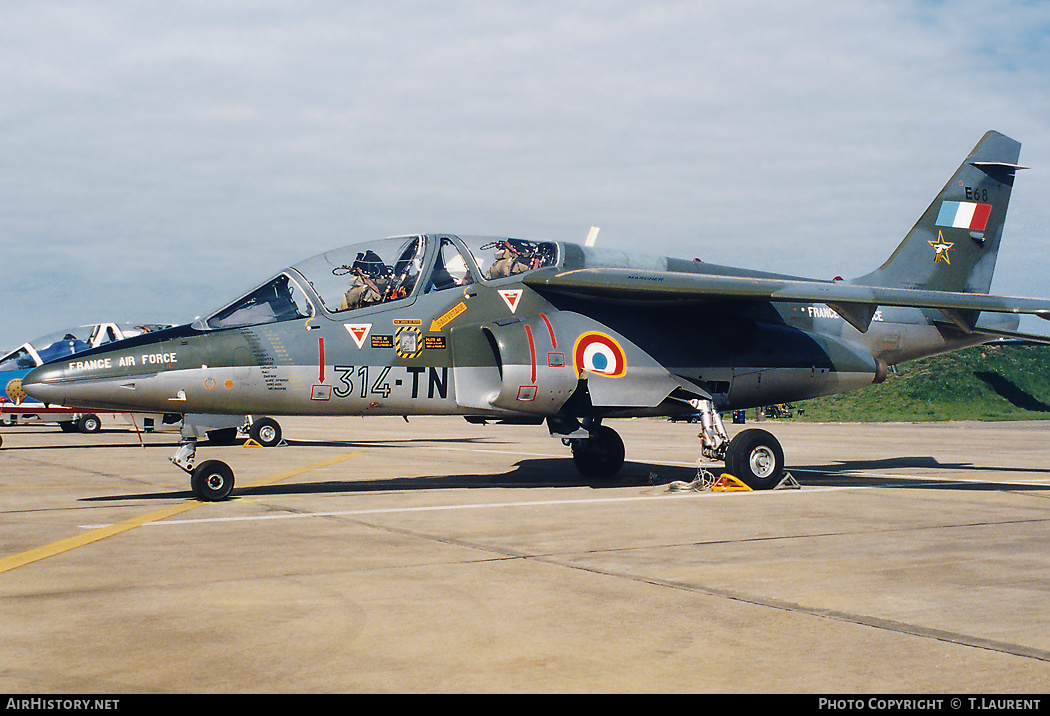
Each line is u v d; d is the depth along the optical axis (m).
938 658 4.53
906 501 10.68
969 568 6.68
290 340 10.60
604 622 5.14
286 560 6.86
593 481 13.25
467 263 11.68
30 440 26.45
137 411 10.44
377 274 11.22
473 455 18.84
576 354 11.53
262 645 4.69
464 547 7.43
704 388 12.44
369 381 10.91
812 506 10.16
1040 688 4.11
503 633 4.91
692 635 4.90
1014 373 50.50
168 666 4.35
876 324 14.55
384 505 10.08
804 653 4.60
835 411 44.91
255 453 19.69
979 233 15.89
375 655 4.54
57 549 7.32
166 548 7.37
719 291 11.26
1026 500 10.85
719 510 9.77
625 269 12.23
